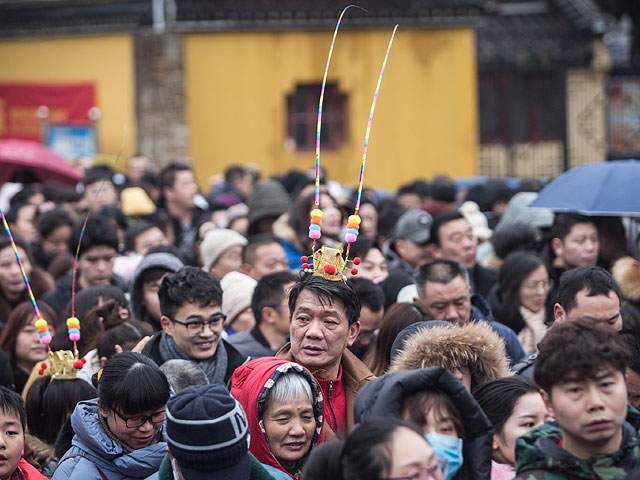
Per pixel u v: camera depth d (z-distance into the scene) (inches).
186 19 1192.2
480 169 1432.1
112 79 1224.8
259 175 847.7
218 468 197.9
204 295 295.7
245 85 1205.7
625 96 1551.4
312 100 1221.1
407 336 255.9
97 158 972.6
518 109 1446.9
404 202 689.0
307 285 245.9
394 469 165.8
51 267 450.3
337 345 245.1
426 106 1226.6
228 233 429.7
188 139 1207.6
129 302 376.8
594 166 438.6
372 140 1223.5
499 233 461.4
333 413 248.4
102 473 239.8
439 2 1207.6
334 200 468.4
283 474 229.1
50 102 1245.1
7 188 700.0
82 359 299.9
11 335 346.6
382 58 1214.9
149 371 241.6
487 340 238.5
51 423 279.6
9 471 237.0
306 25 1192.8
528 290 372.8
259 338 342.6
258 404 233.5
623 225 451.8
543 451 189.8
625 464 185.6
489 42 1429.6
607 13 1728.6
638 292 358.3
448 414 196.1
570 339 183.0
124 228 520.1
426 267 326.0
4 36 1254.9
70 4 1229.7
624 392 182.1
